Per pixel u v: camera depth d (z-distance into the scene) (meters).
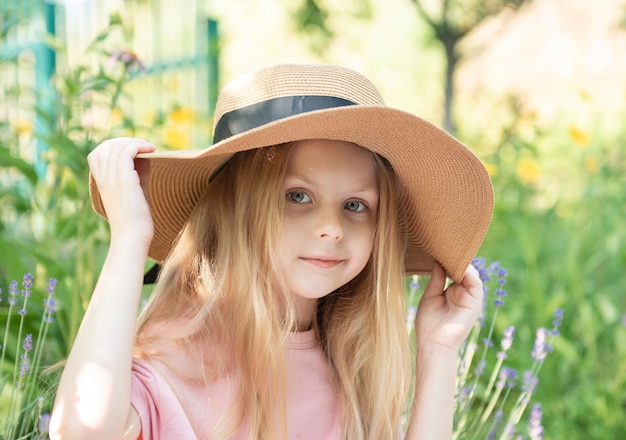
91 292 2.29
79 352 1.25
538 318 3.27
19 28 3.80
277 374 1.51
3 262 2.25
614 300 3.69
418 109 7.34
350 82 1.48
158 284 1.57
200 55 4.72
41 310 2.12
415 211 1.66
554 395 3.05
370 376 1.67
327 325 1.71
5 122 2.95
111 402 1.23
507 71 7.16
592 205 4.12
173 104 3.06
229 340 1.52
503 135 5.10
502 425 2.51
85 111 2.58
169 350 1.45
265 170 1.49
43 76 3.69
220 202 1.56
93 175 1.38
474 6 6.30
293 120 1.25
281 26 7.60
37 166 3.25
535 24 7.20
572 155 4.66
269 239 1.48
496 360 2.82
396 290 1.63
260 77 1.48
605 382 3.11
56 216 2.56
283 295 1.59
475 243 1.57
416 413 1.64
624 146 4.65
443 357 1.66
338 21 6.93
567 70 6.19
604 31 7.05
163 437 1.36
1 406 2.00
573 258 3.54
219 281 1.53
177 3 4.97
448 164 1.48
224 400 1.46
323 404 1.62
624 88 5.80
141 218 1.34
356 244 1.54
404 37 7.69
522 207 4.40
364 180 1.51
